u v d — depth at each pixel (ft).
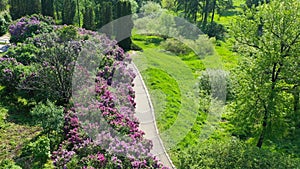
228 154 35.19
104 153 31.32
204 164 34.22
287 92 38.37
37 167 30.89
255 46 39.50
